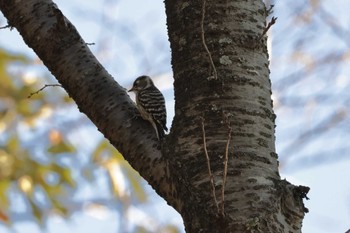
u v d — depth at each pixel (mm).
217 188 8320
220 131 8586
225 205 8227
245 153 8500
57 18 10000
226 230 8070
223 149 8500
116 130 9508
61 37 10031
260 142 8617
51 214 18062
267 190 8320
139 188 17922
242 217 8141
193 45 9008
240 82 8812
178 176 8547
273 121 8914
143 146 9219
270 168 8531
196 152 8555
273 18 8836
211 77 8797
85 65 9922
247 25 9078
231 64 8883
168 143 8789
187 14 9141
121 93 9805
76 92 9883
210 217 8156
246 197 8258
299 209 8289
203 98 8758
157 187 8953
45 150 18656
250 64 8930
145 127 9453
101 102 9727
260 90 8875
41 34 10055
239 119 8656
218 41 8969
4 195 18141
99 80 9859
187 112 8773
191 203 8336
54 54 9992
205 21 9062
